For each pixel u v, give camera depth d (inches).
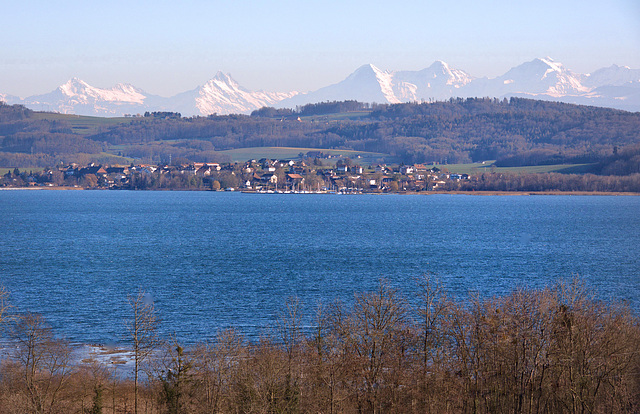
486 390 3014.3
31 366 3316.9
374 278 6540.4
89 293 5723.4
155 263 7618.1
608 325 3189.0
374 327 3230.8
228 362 3125.0
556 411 2974.9
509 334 3036.4
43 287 5994.1
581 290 4426.7
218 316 4859.7
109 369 3516.2
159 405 2950.3
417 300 5305.1
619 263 7834.6
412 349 3253.0
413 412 2935.5
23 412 2834.6
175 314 4928.6
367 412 2950.3
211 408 2851.9
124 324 4562.0
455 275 6811.0
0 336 4025.6
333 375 2960.1
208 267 7303.2
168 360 3366.1
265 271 6988.2
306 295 5649.6
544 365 2940.5
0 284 6112.2
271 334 4286.4
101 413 2871.6
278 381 2920.8
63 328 4446.4
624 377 2987.2
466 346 3161.9
